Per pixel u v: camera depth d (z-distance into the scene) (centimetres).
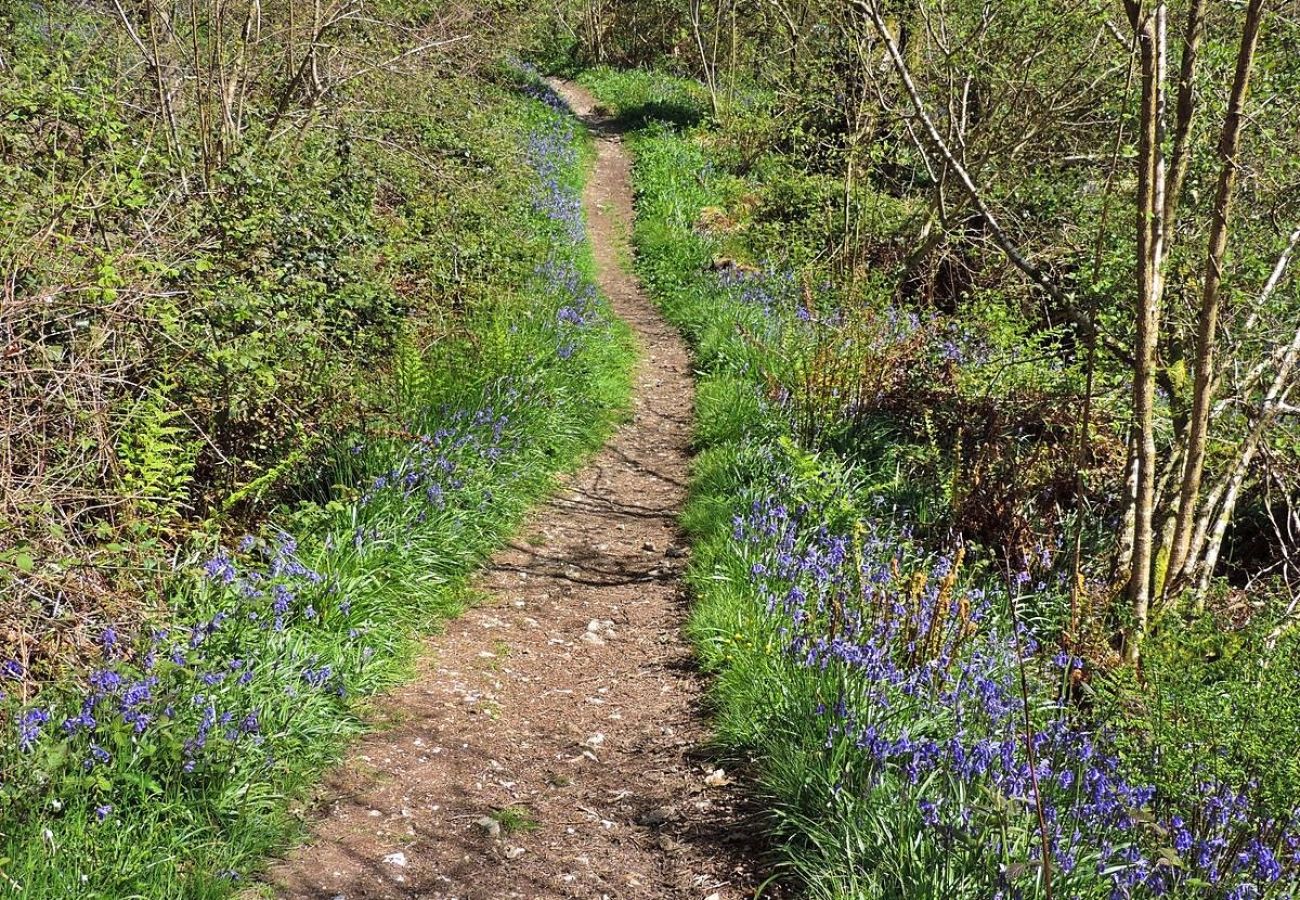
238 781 445
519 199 1769
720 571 725
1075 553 598
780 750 500
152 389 593
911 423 922
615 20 3972
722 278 1585
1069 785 464
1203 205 695
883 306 1212
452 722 567
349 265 885
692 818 493
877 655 532
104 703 423
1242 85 568
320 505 690
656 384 1277
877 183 1716
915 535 777
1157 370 646
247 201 781
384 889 431
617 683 632
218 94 1002
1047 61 1116
